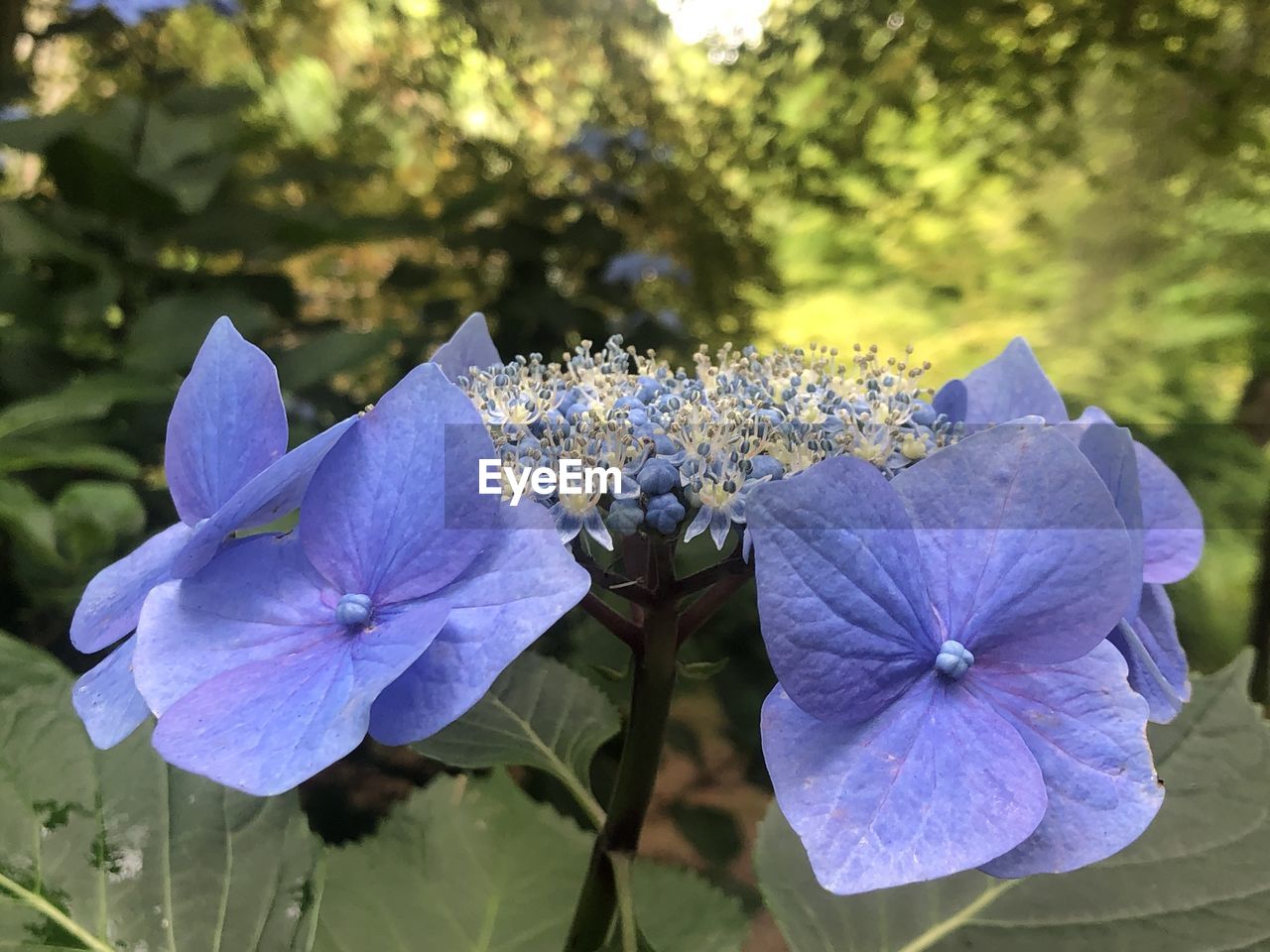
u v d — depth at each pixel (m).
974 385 0.15
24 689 0.14
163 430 0.26
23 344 0.25
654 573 0.12
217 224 0.29
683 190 0.47
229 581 0.11
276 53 0.48
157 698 0.10
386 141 0.49
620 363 0.14
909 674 0.10
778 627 0.09
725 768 0.39
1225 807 0.14
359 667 0.09
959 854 0.09
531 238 0.42
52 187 0.33
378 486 0.10
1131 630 0.11
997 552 0.10
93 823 0.14
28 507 0.21
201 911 0.14
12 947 0.13
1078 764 0.10
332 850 0.21
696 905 0.23
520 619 0.09
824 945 0.14
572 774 0.15
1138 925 0.14
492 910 0.20
